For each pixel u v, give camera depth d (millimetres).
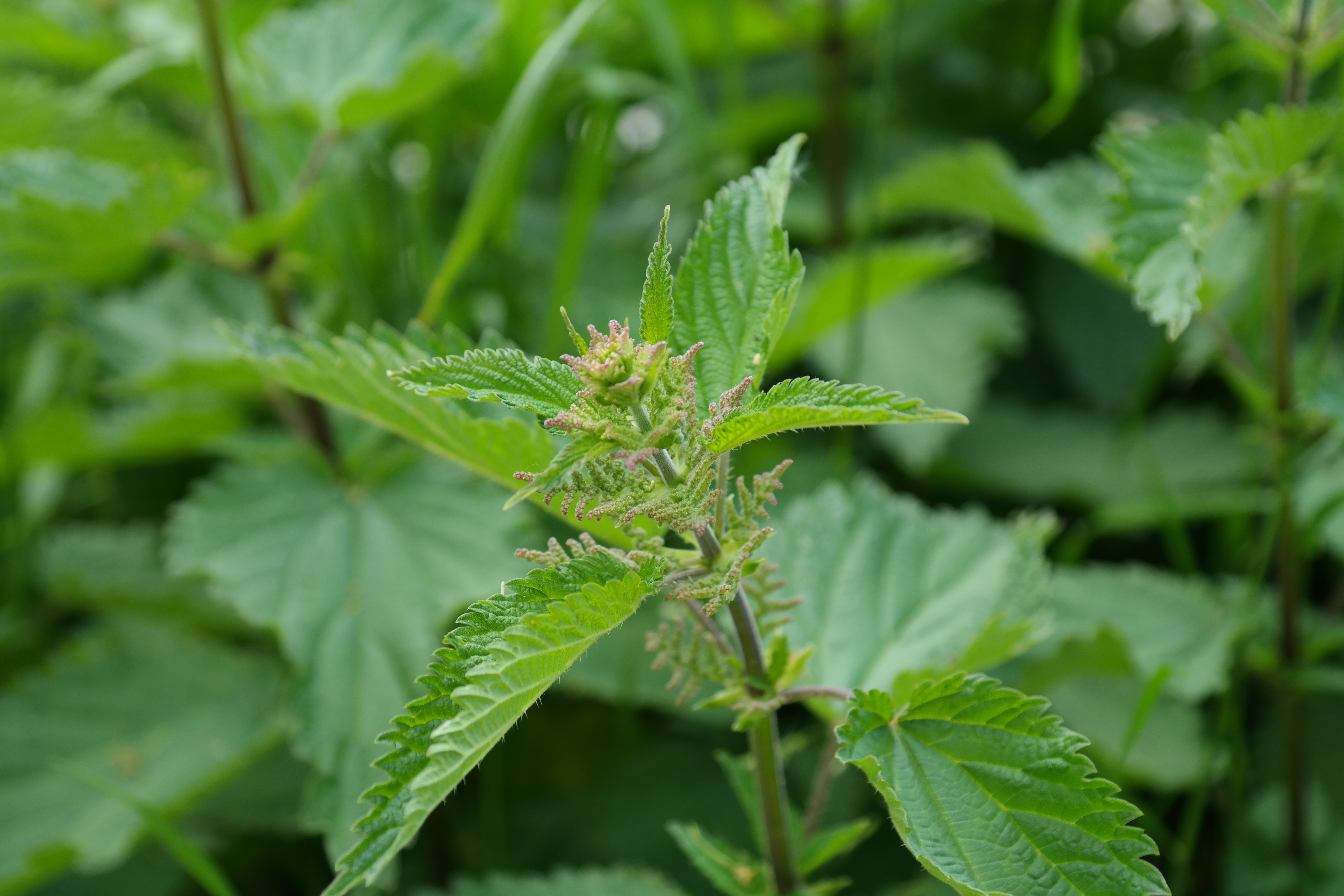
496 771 1058
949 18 1439
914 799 712
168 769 968
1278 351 879
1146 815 988
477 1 1126
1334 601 952
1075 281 1451
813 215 1404
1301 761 927
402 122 1304
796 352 1181
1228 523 1139
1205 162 832
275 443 1039
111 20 1307
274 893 1147
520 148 1126
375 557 905
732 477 1147
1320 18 833
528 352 1224
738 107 1195
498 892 881
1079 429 1365
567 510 699
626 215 1504
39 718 1016
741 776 791
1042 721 713
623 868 902
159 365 1140
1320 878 930
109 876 1053
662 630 748
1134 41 1643
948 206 1055
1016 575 846
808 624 841
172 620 1229
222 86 970
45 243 897
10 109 1062
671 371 701
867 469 1309
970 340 1318
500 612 696
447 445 771
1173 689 897
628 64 1424
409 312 1205
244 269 964
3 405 1452
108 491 1413
